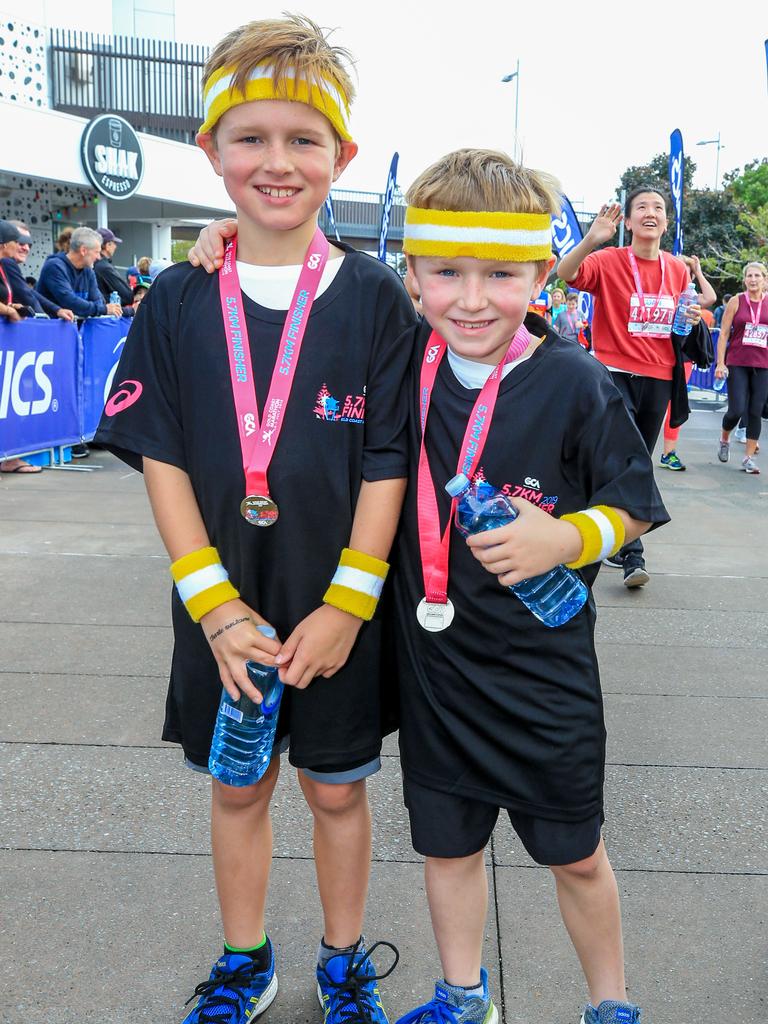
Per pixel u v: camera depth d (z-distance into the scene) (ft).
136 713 11.18
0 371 23.49
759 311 29.58
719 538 20.77
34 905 7.73
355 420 5.97
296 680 5.86
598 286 16.74
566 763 5.78
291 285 6.00
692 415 46.85
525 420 5.64
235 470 5.89
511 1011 6.73
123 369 6.19
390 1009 6.79
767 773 10.22
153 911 7.71
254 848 6.64
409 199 5.64
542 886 8.14
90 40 64.90
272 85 5.51
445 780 5.97
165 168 58.34
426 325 6.07
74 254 28.07
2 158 45.50
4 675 12.15
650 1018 6.66
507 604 5.68
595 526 5.49
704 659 13.44
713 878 8.34
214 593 5.90
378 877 8.24
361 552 5.92
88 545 18.33
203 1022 6.41
